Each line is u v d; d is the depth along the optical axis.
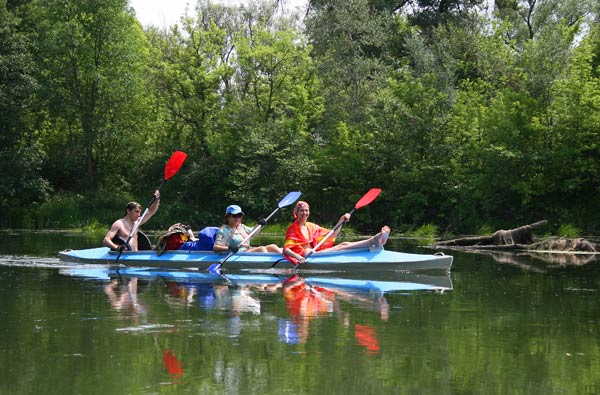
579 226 20.66
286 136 26.52
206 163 27.69
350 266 9.49
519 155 21.22
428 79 25.34
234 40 30.95
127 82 28.14
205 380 3.86
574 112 21.02
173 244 10.23
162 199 28.41
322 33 31.78
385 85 28.94
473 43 31.28
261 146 26.19
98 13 27.92
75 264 10.34
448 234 21.72
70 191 29.48
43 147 30.09
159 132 31.05
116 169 30.69
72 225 25.42
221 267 9.72
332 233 10.23
